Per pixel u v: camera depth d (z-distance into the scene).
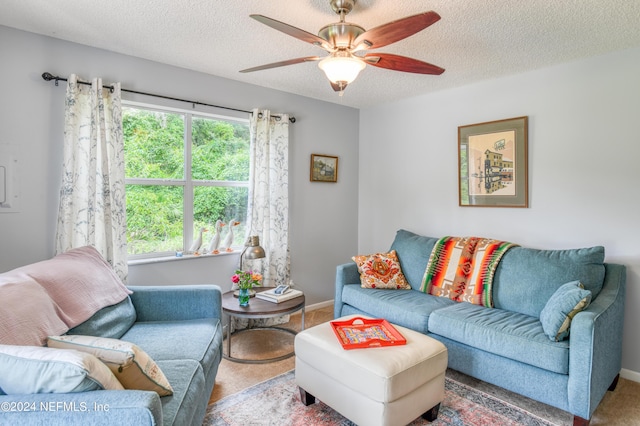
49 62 2.43
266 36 2.40
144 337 2.03
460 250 3.01
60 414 1.03
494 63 2.78
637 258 2.48
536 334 2.10
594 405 1.91
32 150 2.39
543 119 2.88
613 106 2.56
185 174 3.16
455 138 3.44
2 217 2.31
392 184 4.00
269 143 3.51
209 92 3.15
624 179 2.53
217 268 3.28
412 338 2.08
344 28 1.72
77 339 1.37
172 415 1.34
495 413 2.10
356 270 3.29
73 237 2.49
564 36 2.30
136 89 2.78
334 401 1.95
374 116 4.18
